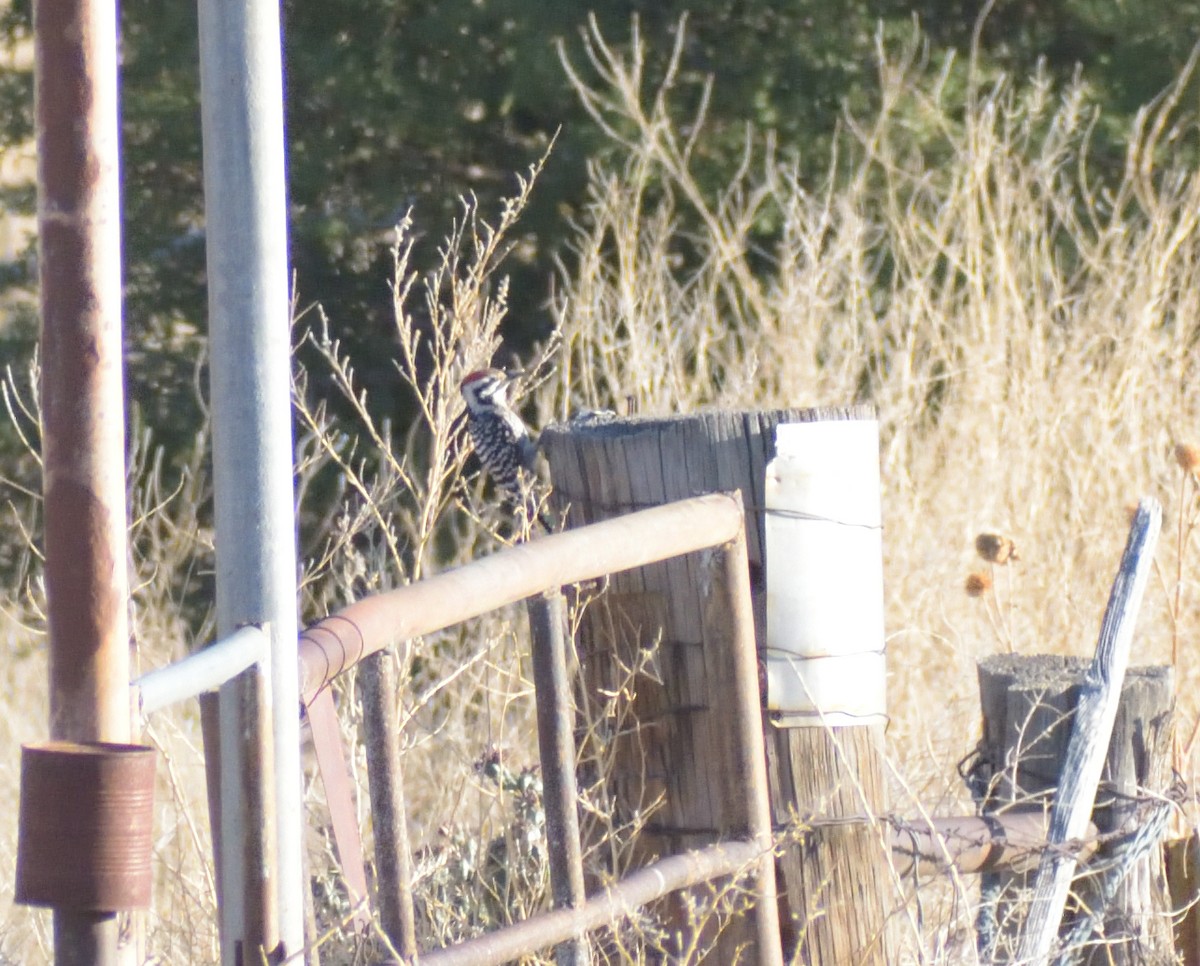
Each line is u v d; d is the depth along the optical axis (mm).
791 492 9922
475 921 11609
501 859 12359
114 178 5574
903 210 30578
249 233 6832
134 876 5285
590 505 10328
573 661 10734
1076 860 10883
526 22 31141
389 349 31391
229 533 6879
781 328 25109
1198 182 25938
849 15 31625
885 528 21141
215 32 6805
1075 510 21234
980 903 11453
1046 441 23078
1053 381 24359
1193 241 27172
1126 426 23188
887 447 24016
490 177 32188
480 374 21141
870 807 10180
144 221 32875
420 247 31609
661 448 10039
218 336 6879
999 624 18188
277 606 6844
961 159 27188
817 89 31516
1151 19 32125
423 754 15039
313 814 12242
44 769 5258
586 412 11727
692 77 31703
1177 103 32094
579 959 8266
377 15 31766
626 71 31219
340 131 31844
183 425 31328
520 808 12047
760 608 10047
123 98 32562
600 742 10000
